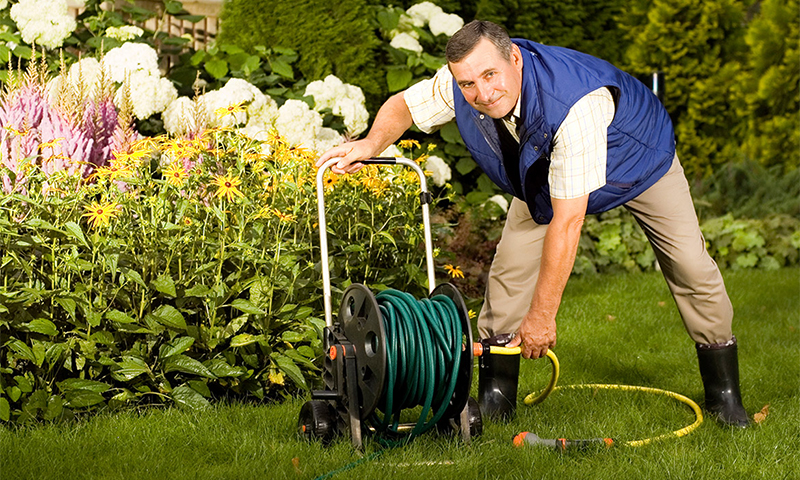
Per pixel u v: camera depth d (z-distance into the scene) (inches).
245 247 134.6
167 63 237.5
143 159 147.9
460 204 237.3
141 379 135.0
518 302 134.3
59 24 200.4
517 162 121.8
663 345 183.5
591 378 159.3
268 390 145.7
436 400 112.5
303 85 229.5
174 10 233.9
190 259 139.4
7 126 150.9
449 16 249.3
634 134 117.1
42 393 124.9
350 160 125.6
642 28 330.6
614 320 204.4
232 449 115.3
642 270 278.4
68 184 139.2
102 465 108.8
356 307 115.1
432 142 246.2
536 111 108.0
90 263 129.3
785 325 203.0
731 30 342.3
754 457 116.3
